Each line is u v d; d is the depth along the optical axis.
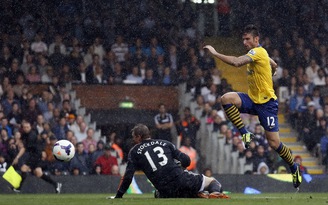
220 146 76.56
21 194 61.25
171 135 78.38
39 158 65.94
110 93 83.31
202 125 78.19
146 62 85.06
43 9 84.88
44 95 74.38
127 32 87.25
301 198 40.84
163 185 38.41
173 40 88.12
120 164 73.31
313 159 82.19
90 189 64.38
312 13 96.38
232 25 96.38
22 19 83.38
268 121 41.22
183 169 39.78
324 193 65.62
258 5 96.50
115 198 39.12
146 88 84.31
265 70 40.72
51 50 82.06
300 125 83.94
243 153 75.44
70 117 73.38
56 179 63.56
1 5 82.88
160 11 89.81
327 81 88.75
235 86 91.75
